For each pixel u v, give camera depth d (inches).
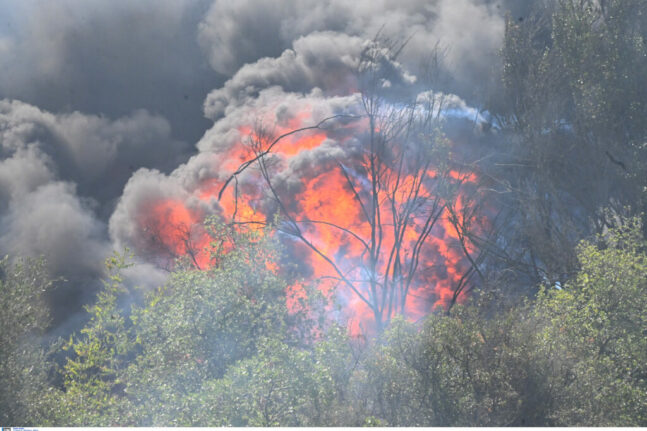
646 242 428.8
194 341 416.8
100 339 449.1
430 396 339.6
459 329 357.7
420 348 363.3
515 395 324.5
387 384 352.5
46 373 383.9
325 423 328.5
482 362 342.3
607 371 338.6
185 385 394.3
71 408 383.2
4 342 342.0
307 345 446.6
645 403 316.2
